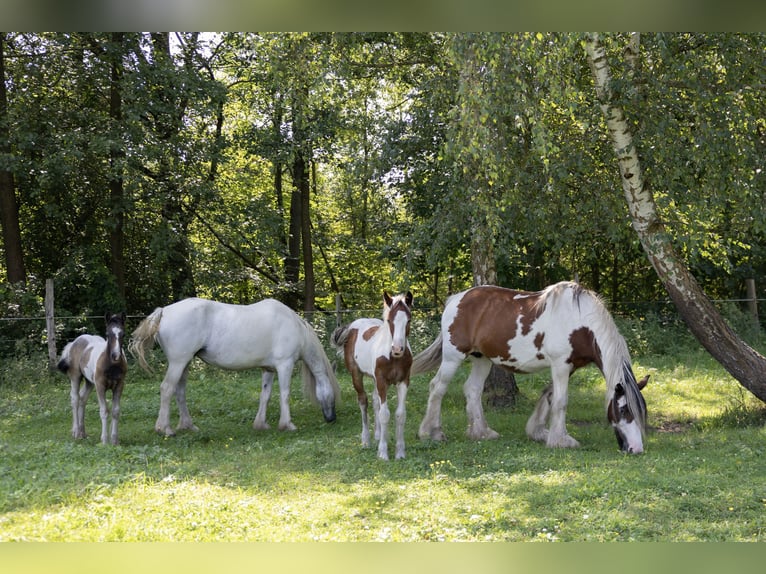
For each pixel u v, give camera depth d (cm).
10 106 1669
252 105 1981
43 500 629
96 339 988
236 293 2366
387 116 1314
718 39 952
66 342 1627
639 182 979
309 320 1727
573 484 686
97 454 826
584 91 1053
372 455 864
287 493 699
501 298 952
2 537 523
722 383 1309
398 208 1795
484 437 962
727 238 1112
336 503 654
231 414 1188
